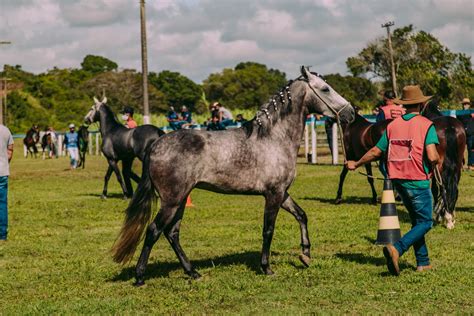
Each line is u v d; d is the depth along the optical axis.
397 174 6.93
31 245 9.90
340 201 13.80
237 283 6.88
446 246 8.71
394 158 6.95
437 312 5.70
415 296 6.16
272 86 108.38
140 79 101.94
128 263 8.23
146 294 6.64
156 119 43.12
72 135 29.81
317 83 7.47
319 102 7.48
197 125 26.27
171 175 6.75
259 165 7.10
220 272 7.49
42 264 8.41
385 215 8.63
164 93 110.06
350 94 71.69
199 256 8.60
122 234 6.84
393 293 6.34
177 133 6.95
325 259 8.01
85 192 18.58
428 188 6.89
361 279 6.94
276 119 7.30
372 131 12.80
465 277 6.86
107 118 15.74
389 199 8.65
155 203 6.99
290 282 6.91
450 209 10.07
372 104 64.19
